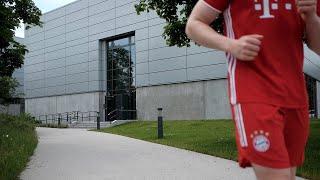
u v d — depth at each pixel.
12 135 15.82
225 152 12.09
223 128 20.75
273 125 2.48
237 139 2.60
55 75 50.53
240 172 9.24
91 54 46.00
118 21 43.09
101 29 44.94
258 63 2.57
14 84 27.06
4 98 26.33
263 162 2.46
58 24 50.12
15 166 9.09
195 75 35.53
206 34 2.59
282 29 2.58
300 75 2.68
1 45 21.55
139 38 40.59
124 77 43.19
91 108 45.81
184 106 36.31
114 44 44.62
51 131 28.39
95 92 45.41
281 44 2.59
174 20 14.69
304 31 2.74
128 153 13.19
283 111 2.58
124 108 42.84
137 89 40.50
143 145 15.69
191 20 2.68
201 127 22.52
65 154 13.14
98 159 11.85
